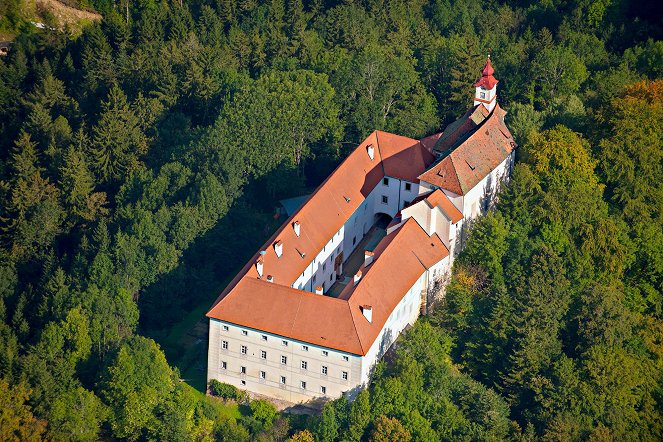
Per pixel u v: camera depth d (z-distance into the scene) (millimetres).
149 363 176375
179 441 171000
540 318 185750
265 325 174375
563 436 170125
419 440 166750
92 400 174375
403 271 184750
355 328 171625
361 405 168625
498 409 174500
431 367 177000
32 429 169750
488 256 195375
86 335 183375
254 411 176250
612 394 177250
